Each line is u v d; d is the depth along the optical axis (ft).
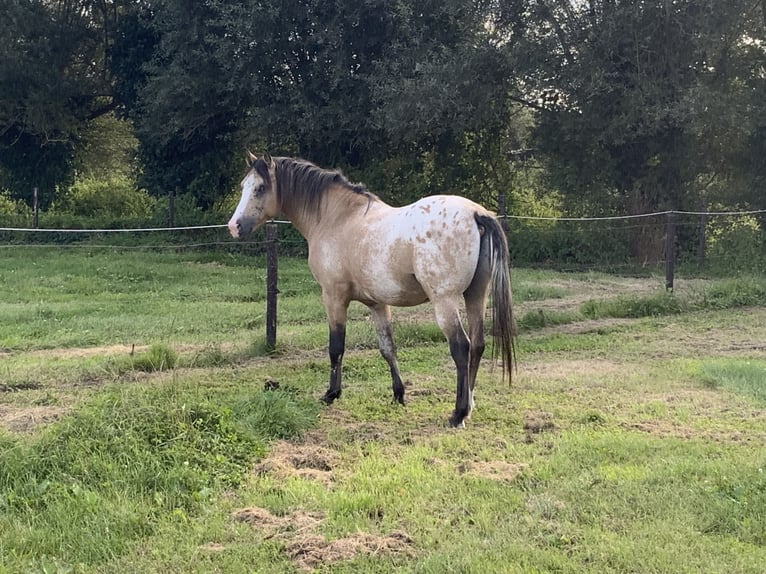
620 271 57.31
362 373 25.00
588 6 58.49
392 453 16.65
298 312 36.24
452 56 61.21
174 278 48.01
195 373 24.94
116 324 32.78
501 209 42.22
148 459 14.73
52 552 12.00
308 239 21.42
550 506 13.23
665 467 15.03
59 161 82.02
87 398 21.27
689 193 61.82
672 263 42.60
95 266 51.85
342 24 65.31
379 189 69.21
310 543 11.98
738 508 12.85
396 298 19.36
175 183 77.15
